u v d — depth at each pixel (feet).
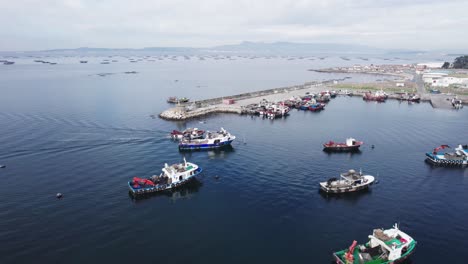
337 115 555.28
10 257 172.86
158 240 191.21
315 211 223.51
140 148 358.23
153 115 532.32
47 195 243.81
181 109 546.67
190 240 191.42
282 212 222.69
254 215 219.41
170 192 255.70
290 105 630.74
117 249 182.09
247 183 270.87
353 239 191.21
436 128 449.89
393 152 349.41
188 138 385.91
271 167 305.53
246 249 182.91
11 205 227.40
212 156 338.54
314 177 281.33
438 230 199.93
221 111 581.12
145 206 232.53
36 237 191.21
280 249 182.70
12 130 414.00
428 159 325.01
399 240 177.78
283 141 393.70
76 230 199.62
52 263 169.37
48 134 399.24
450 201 237.25
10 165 299.99
